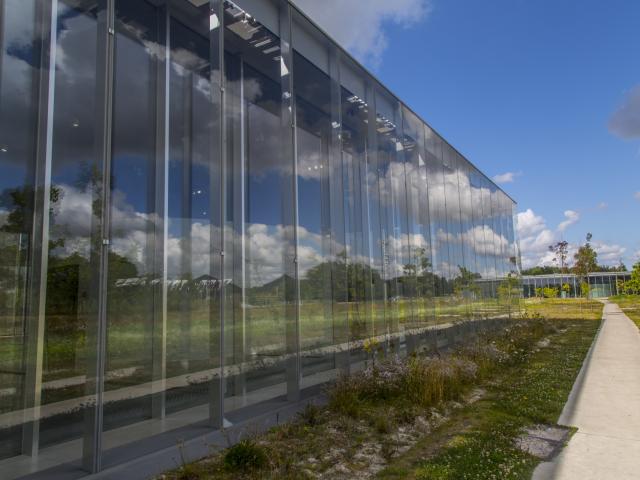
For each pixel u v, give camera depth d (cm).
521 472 457
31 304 471
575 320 2559
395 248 1125
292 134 796
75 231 502
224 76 703
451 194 1559
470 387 845
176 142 634
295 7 840
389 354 977
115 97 577
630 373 1005
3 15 477
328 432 578
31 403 463
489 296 1912
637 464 488
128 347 549
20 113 482
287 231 779
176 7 656
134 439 527
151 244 586
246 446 468
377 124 1098
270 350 724
